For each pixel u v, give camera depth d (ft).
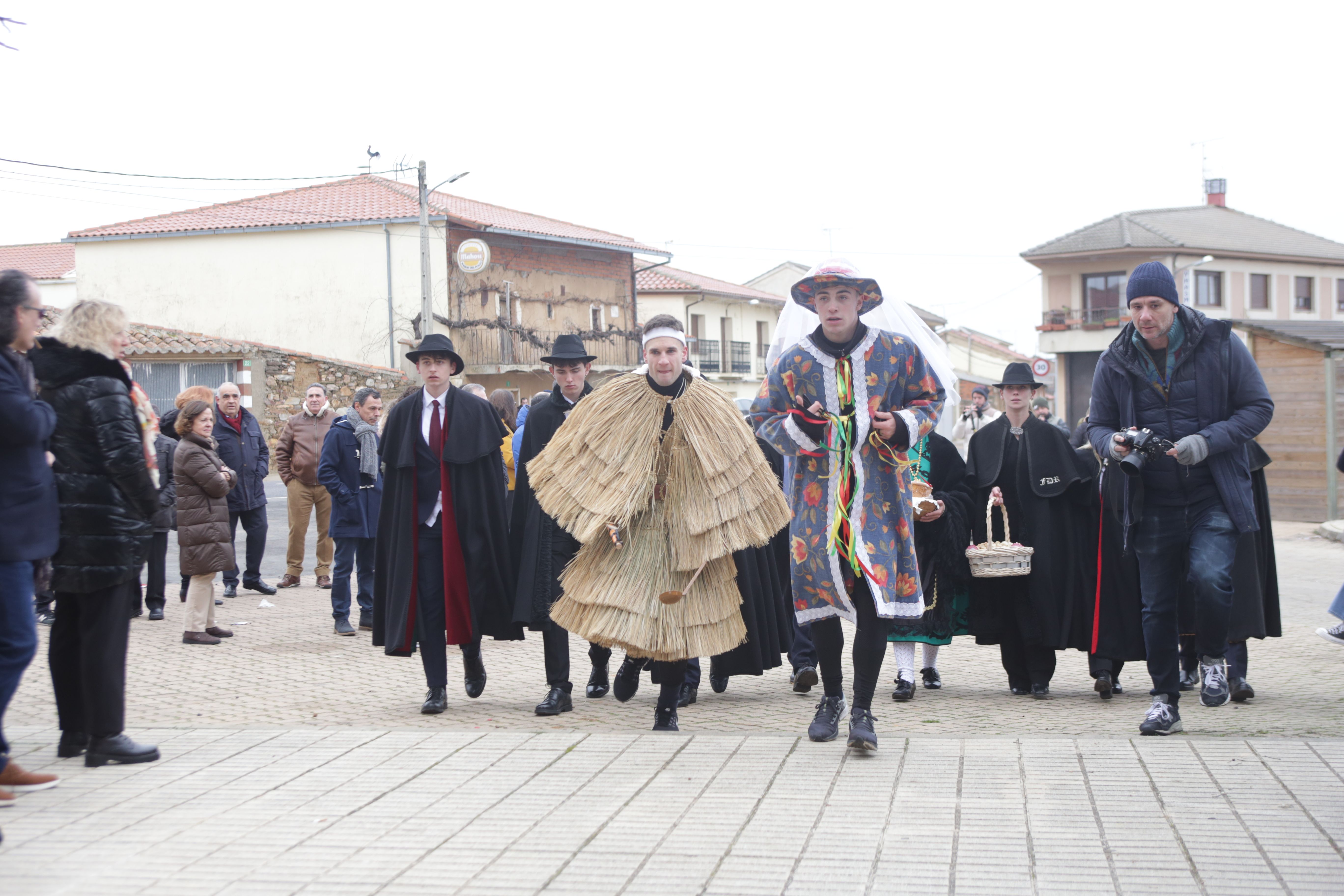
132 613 15.81
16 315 13.70
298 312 108.68
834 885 10.80
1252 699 20.54
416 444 20.17
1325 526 54.39
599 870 11.30
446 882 11.05
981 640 22.22
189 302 110.93
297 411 93.71
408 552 20.01
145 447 15.44
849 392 15.30
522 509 20.63
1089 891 10.56
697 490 16.35
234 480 28.45
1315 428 59.72
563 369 20.84
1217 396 17.02
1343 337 59.82
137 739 16.69
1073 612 21.35
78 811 13.30
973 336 225.35
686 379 16.71
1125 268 141.69
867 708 15.25
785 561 22.38
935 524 21.31
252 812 13.24
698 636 16.34
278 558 46.88
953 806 12.98
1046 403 30.94
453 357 20.20
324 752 15.79
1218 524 17.06
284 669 24.72
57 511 14.52
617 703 21.22
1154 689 17.26
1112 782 13.75
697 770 14.61
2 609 13.89
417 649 24.73
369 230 107.04
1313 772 14.02
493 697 21.91
